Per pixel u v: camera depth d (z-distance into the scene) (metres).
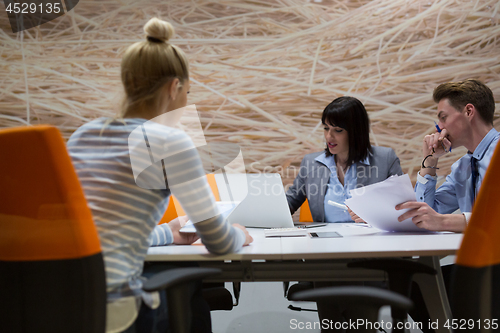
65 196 0.63
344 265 0.96
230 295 1.24
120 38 3.52
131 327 0.78
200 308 0.93
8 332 0.70
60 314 0.67
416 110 3.30
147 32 0.92
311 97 3.43
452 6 3.20
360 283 1.00
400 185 1.04
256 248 0.92
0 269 0.70
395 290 0.78
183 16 3.48
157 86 0.90
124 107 0.91
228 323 1.82
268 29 3.43
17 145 0.62
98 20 3.52
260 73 3.46
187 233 1.04
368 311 0.61
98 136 0.83
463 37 3.21
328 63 3.39
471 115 1.41
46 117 3.60
